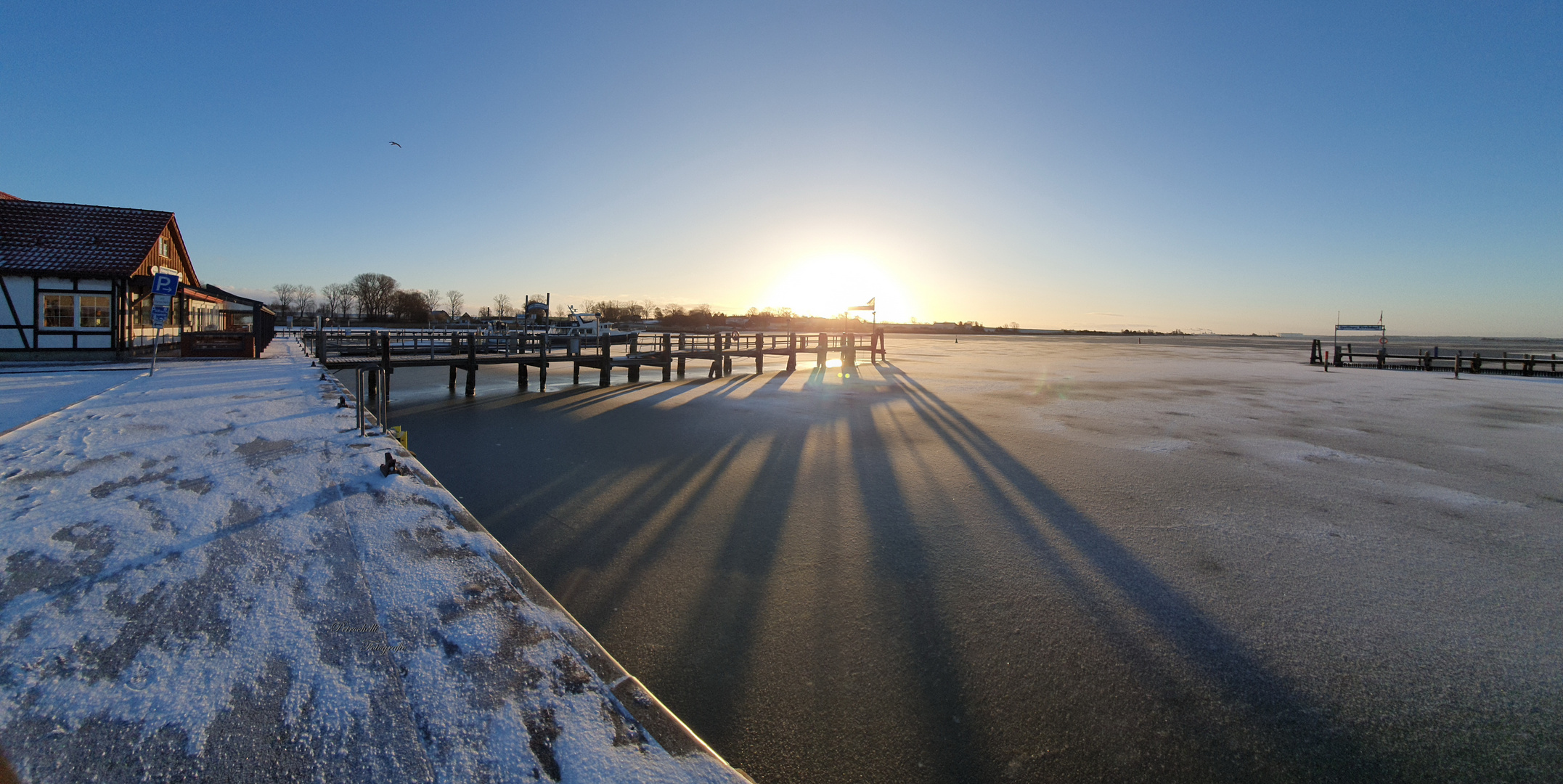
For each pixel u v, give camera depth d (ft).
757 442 38.99
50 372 44.21
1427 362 100.63
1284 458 35.01
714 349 83.46
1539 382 80.12
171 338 69.56
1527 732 12.19
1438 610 17.04
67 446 19.88
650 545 21.54
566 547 21.30
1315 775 11.12
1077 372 96.84
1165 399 62.08
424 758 6.63
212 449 19.56
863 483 29.71
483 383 72.08
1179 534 22.93
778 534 22.68
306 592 10.07
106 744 6.61
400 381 73.00
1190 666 14.35
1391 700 13.16
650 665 14.25
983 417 49.65
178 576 10.50
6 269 52.47
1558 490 28.53
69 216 59.16
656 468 32.04
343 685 7.75
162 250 65.26
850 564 20.06
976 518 24.67
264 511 13.78
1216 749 11.69
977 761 11.32
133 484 15.71
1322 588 18.35
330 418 25.25
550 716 7.43
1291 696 13.28
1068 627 16.08
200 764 6.40
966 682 13.67
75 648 8.32
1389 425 45.85
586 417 48.19
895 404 57.72
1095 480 30.35
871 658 14.64
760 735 11.93
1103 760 11.39
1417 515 24.95
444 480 29.37
